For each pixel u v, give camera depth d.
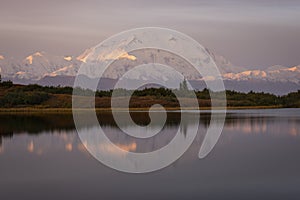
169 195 16.44
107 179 19.09
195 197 16.14
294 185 17.84
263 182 18.42
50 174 20.19
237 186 17.77
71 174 20.16
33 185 18.02
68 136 35.28
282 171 20.70
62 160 23.89
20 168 21.58
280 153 26.16
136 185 17.97
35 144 30.39
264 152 26.58
